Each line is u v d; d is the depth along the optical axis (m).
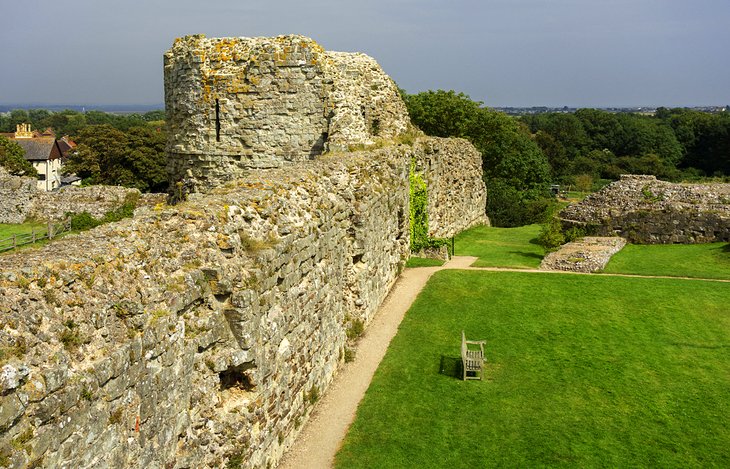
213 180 22.36
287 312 11.34
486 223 45.62
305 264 12.41
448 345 17.62
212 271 8.95
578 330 19.00
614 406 14.53
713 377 16.11
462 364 16.05
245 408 9.59
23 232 26.72
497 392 14.99
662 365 16.75
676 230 30.84
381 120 28.44
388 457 11.98
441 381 15.43
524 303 21.20
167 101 23.69
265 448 10.23
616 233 32.12
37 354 5.80
